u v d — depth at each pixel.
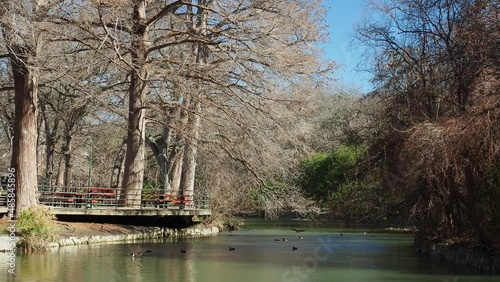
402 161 21.39
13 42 22.58
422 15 23.06
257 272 19.08
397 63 24.16
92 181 50.56
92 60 26.47
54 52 27.73
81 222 29.45
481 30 19.38
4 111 37.50
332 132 40.72
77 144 47.09
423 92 22.28
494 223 19.67
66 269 18.86
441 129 18.84
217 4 29.62
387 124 23.83
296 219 53.00
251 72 28.67
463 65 20.81
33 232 23.00
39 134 43.03
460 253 20.81
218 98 29.83
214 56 31.50
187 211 33.19
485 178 19.55
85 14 25.97
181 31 29.56
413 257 23.28
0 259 20.70
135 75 29.38
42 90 37.22
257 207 37.78
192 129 31.23
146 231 31.50
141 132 31.50
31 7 23.31
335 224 45.16
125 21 27.80
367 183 25.84
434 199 21.19
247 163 30.09
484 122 18.30
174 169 39.81
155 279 17.48
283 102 29.05
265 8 28.38
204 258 22.59
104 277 17.64
